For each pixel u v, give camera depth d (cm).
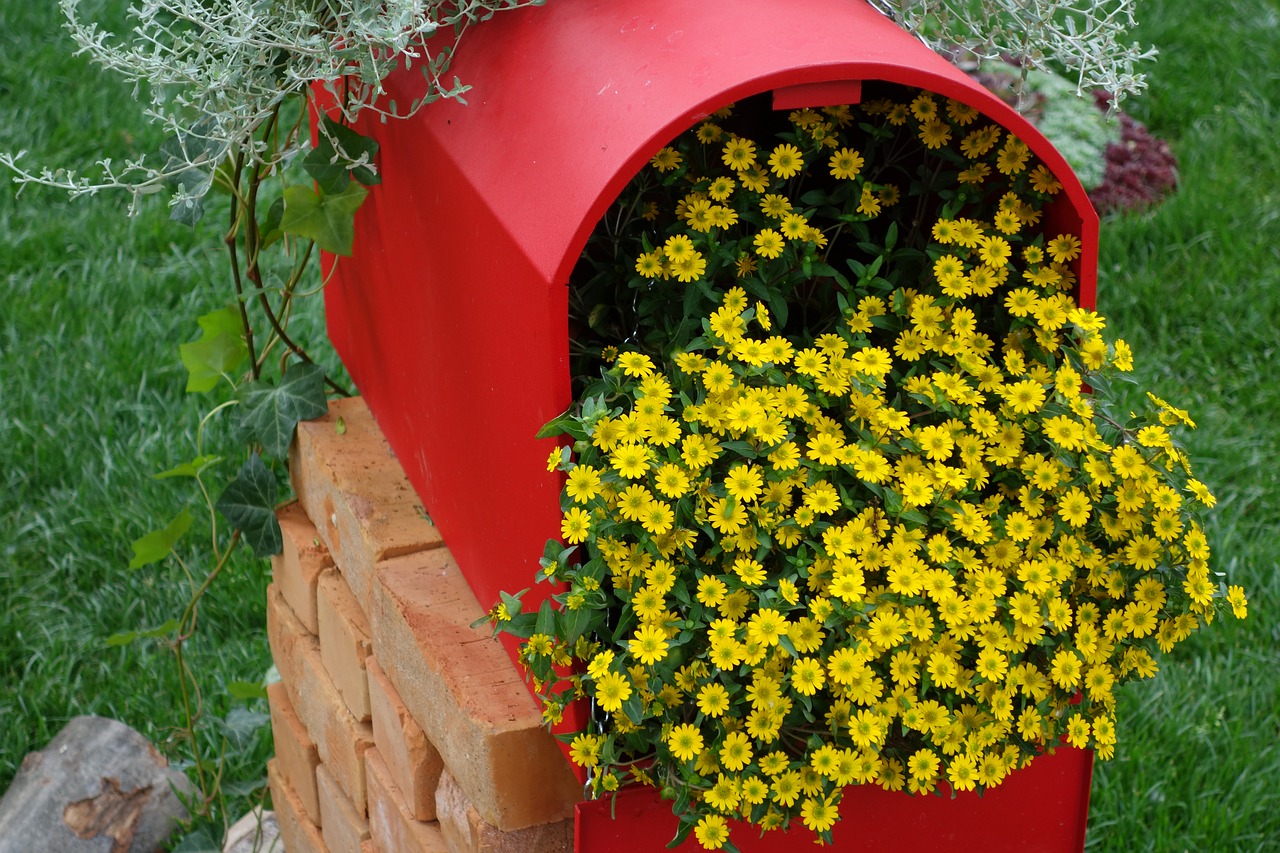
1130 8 191
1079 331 168
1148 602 162
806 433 164
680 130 142
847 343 166
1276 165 508
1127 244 470
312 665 241
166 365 418
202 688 325
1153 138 514
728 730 150
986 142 169
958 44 204
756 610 154
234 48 175
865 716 148
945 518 159
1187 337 432
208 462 258
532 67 169
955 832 176
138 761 294
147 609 347
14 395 410
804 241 170
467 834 184
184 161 215
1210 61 564
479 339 171
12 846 276
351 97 201
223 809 290
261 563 356
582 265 187
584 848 162
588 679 151
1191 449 378
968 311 167
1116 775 288
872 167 187
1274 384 411
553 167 153
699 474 153
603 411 148
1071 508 159
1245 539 356
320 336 426
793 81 144
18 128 536
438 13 190
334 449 229
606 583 163
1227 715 306
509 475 169
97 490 378
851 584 149
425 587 198
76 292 452
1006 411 164
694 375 158
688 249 160
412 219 192
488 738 169
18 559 368
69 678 331
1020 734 160
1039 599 157
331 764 239
